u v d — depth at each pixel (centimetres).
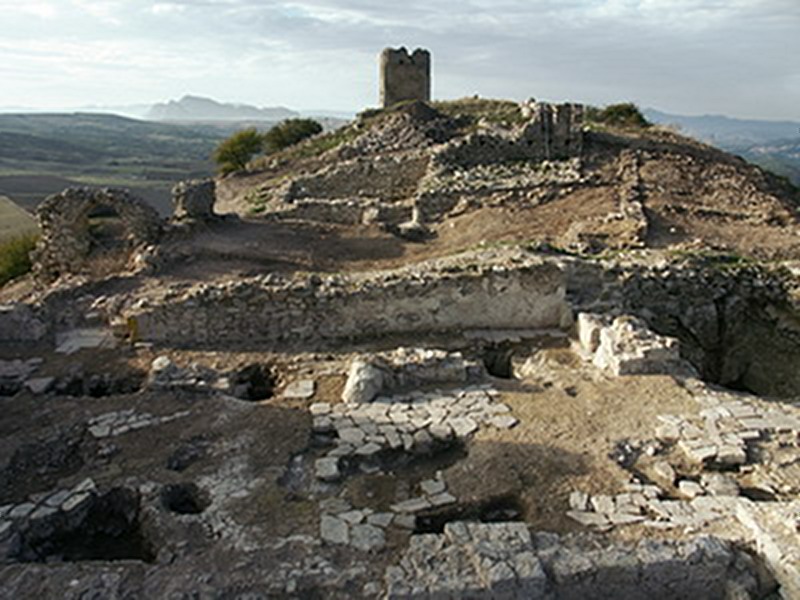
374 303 1287
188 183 2048
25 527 720
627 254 1557
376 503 758
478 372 1100
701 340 1443
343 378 1104
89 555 733
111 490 782
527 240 1756
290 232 2019
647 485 789
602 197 2103
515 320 1334
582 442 880
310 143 3897
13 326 1250
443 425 927
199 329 1255
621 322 1186
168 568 643
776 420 937
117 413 967
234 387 1088
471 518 745
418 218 2186
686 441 881
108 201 1784
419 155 2716
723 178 2386
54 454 872
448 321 1322
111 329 1297
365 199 2531
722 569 632
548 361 1172
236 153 4447
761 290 1459
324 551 670
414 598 579
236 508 742
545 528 710
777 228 1916
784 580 621
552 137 2612
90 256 1825
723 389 1059
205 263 1686
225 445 878
